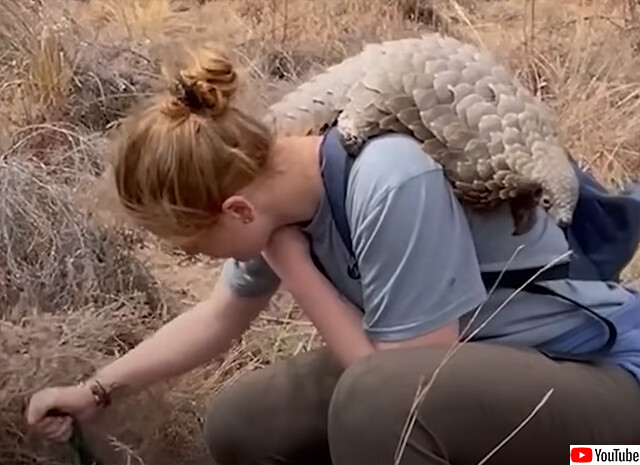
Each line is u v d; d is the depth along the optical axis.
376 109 2.27
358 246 2.29
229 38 5.12
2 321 3.12
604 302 2.40
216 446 2.75
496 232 2.34
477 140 2.24
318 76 2.43
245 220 2.29
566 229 2.40
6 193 3.56
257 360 3.41
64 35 4.82
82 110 4.57
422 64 2.29
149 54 4.81
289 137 2.34
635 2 5.57
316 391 2.69
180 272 3.88
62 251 3.54
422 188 2.24
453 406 2.27
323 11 5.61
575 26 5.50
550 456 2.33
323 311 2.35
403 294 2.28
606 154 4.47
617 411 2.35
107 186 2.61
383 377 2.28
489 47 5.28
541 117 2.28
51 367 2.99
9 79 4.62
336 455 2.36
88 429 2.84
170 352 2.74
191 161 2.20
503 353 2.32
